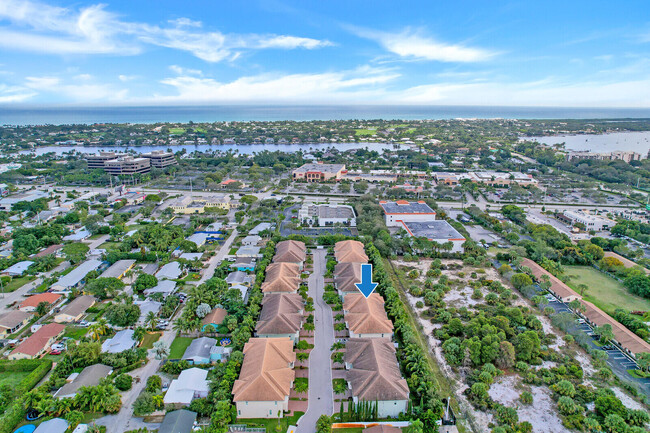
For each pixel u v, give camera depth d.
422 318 142.62
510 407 99.56
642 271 173.75
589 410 100.44
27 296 153.25
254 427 92.62
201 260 189.25
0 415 95.31
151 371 112.19
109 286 149.25
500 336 123.69
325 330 133.50
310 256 196.12
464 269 184.50
